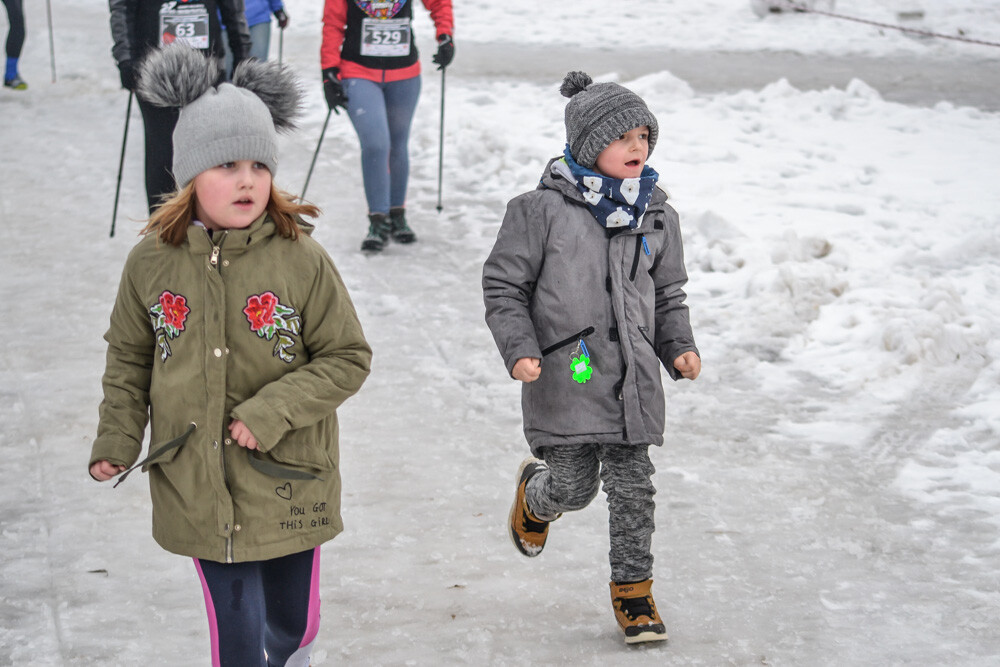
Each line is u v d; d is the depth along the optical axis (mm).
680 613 3633
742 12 20438
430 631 3506
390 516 4285
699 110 11914
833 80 14492
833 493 4516
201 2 6875
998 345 5930
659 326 3598
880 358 5863
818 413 5320
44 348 5859
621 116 3395
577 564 3965
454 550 4039
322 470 2803
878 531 4203
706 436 5066
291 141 10820
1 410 5121
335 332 2793
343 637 3457
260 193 2719
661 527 4227
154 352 2871
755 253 7293
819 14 20141
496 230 8164
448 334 6246
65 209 8375
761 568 3936
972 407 5332
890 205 8734
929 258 7316
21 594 3639
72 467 4602
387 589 3754
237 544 2693
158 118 6703
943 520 4293
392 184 7770
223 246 2693
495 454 4867
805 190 9133
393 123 7652
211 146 2660
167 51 2748
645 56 16188
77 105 12133
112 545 3992
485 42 17062
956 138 11102
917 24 19609
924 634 3514
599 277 3416
